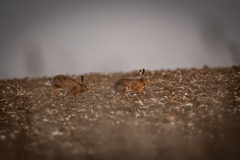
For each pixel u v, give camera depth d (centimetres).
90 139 2798
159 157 2431
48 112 3641
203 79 5162
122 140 2748
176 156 2431
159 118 3231
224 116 3159
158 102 3872
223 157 2375
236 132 2741
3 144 2725
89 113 3538
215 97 3934
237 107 3438
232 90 4234
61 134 2922
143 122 3147
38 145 2706
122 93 4331
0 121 3362
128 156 2467
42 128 3100
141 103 3828
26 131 3027
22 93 4869
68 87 4341
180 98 4000
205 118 3134
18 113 3644
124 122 3175
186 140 2683
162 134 2828
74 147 2656
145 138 2769
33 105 4019
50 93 4700
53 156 2508
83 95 4494
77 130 3012
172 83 5006
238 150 2453
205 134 2770
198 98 3934
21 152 2577
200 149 2505
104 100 4131
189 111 3422
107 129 3005
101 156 2486
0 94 4825
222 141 2603
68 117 3425
